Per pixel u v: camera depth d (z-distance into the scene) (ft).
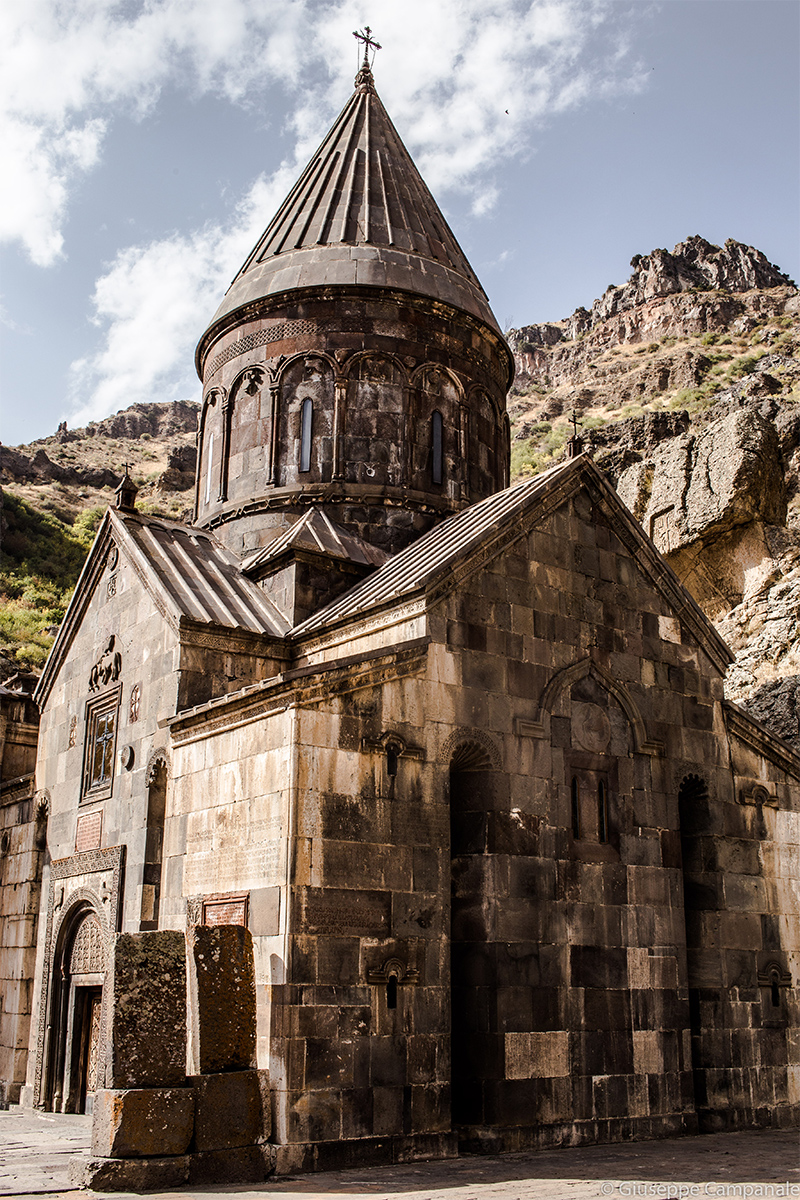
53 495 290.15
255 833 41.11
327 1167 36.11
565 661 51.03
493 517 52.03
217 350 73.56
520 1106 42.73
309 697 40.75
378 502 65.36
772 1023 54.85
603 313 479.82
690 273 463.83
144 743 54.34
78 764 62.34
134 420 436.76
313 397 67.51
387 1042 39.37
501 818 45.91
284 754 40.27
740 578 112.27
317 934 38.55
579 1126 44.45
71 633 67.26
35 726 78.23
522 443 300.61
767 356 294.66
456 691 45.93
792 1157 40.83
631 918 49.75
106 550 64.39
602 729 51.70
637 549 56.03
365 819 41.14
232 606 58.29
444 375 70.18
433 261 73.05
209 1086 33.22
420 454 67.62
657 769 53.47
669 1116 48.21
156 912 50.26
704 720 56.59
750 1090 52.75
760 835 57.52
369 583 57.98
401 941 40.86
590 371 412.36
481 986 43.73
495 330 73.26
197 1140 32.45
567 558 52.70
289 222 74.84
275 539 65.41
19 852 68.90
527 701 48.67
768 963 55.67
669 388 332.80
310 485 65.72
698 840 55.52
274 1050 36.86
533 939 45.39
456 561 47.55
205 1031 34.04
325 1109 36.91
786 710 85.40
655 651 55.42
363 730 42.06
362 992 39.17
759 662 95.96
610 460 159.12
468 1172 35.91
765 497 111.14
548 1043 44.55
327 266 69.67
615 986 48.01
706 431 119.44
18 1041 63.36
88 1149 40.11
